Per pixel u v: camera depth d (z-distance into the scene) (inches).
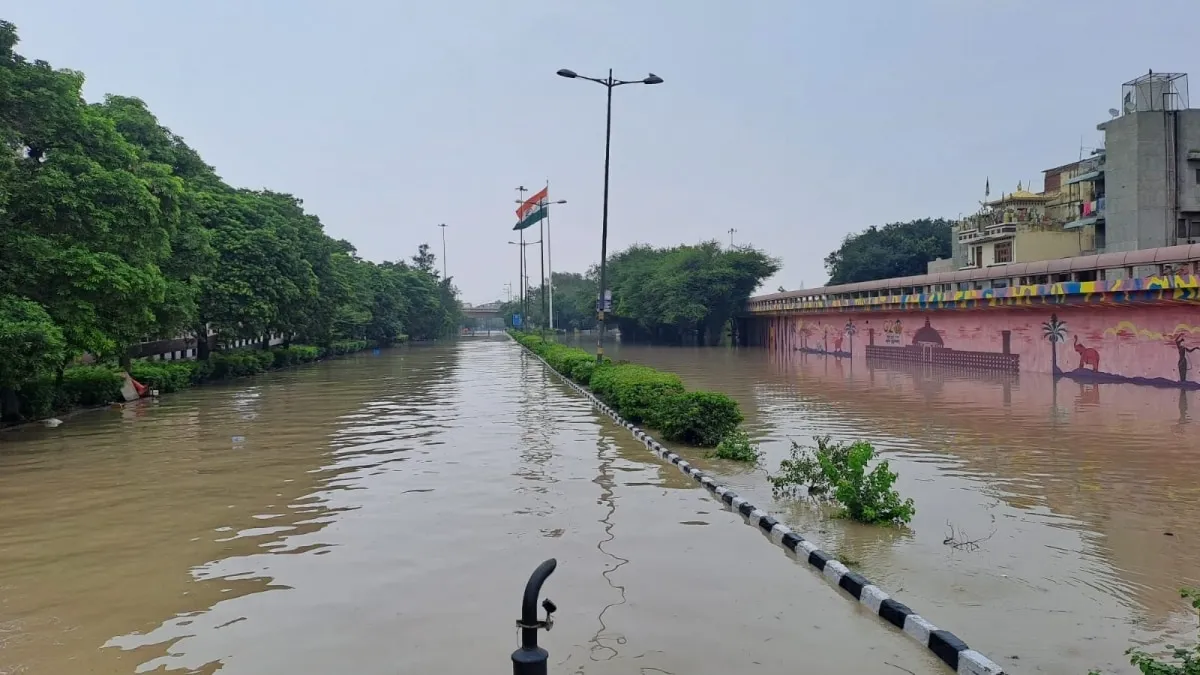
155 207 688.4
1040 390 856.9
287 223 1381.6
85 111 711.1
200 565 257.8
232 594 229.0
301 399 848.9
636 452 471.2
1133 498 344.2
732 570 243.3
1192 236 1284.4
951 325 1246.9
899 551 260.7
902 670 173.3
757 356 1768.0
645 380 615.2
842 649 184.5
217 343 1327.5
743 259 2206.0
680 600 217.0
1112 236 1339.8
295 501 349.1
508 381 1089.4
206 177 1267.2
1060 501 338.6
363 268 2456.9
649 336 2728.8
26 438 557.6
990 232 1670.8
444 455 465.1
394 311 2581.2
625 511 320.8
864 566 244.1
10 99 581.0
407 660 180.9
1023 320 1079.0
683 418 485.1
